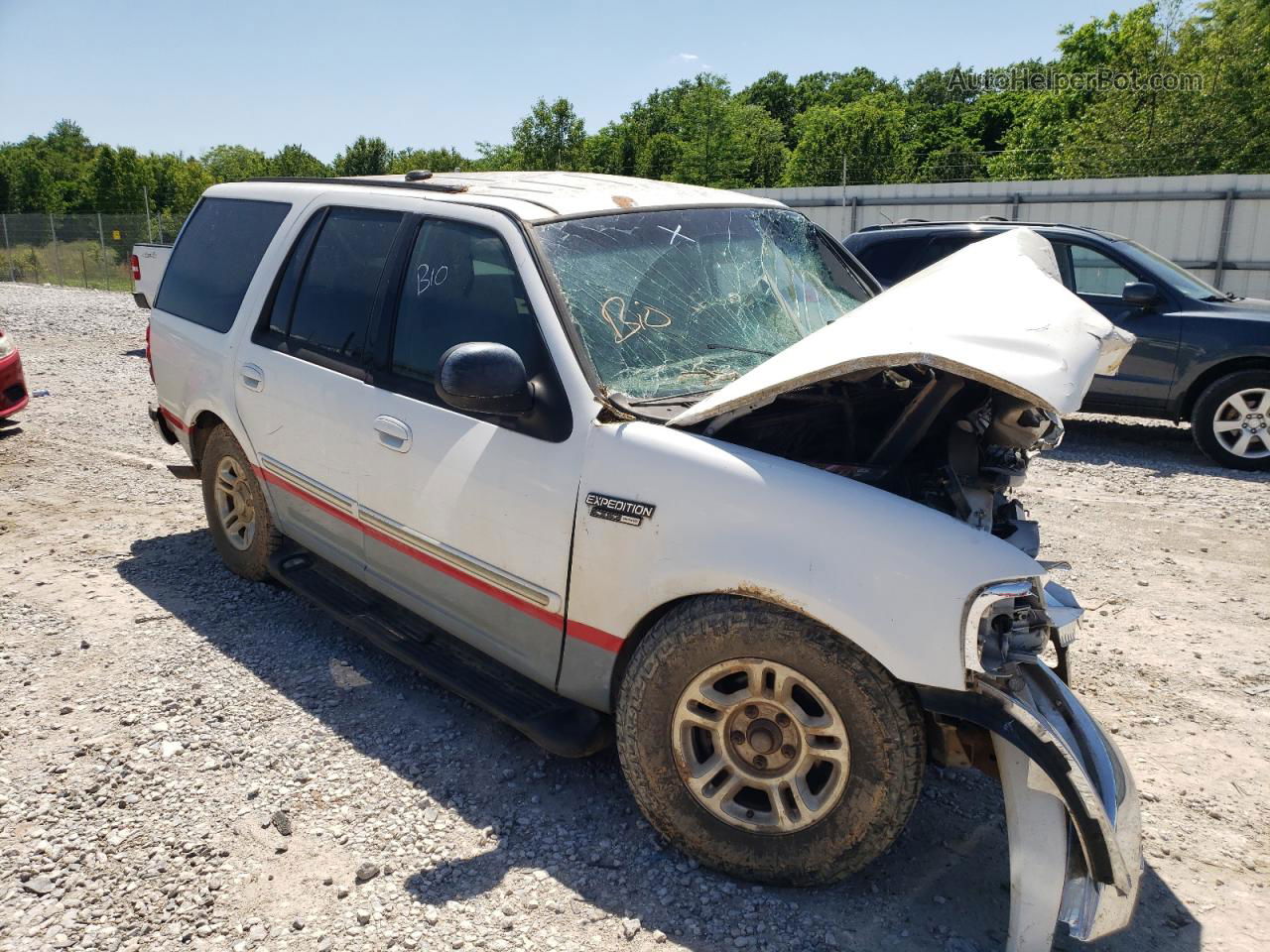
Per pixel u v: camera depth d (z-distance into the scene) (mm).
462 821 3105
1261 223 16016
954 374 2600
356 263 3969
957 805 3236
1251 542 6008
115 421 9008
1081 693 4043
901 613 2422
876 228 9945
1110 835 2305
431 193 3805
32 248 32938
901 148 45812
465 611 3422
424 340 3543
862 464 2932
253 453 4477
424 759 3457
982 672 2371
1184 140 27828
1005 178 47844
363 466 3713
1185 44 29266
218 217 5094
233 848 2967
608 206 3594
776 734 2676
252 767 3400
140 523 6086
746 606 2646
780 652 2592
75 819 3102
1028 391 2334
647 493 2791
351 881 2826
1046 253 3615
